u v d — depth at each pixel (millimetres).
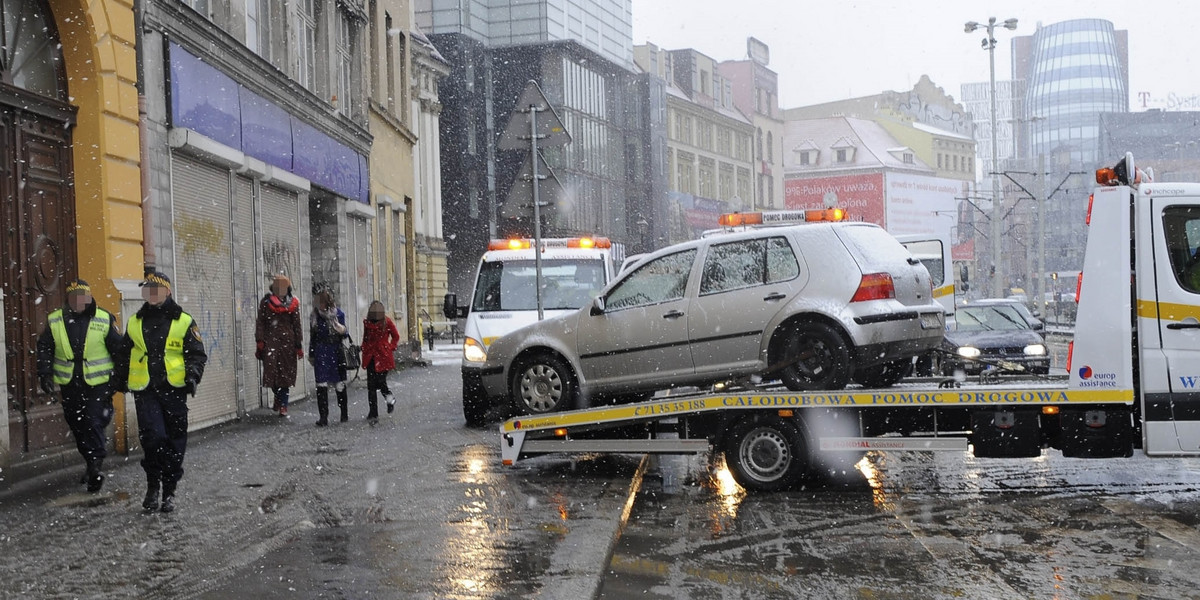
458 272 72812
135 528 8414
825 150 133375
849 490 10266
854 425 10008
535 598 6309
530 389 12117
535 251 16969
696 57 107125
